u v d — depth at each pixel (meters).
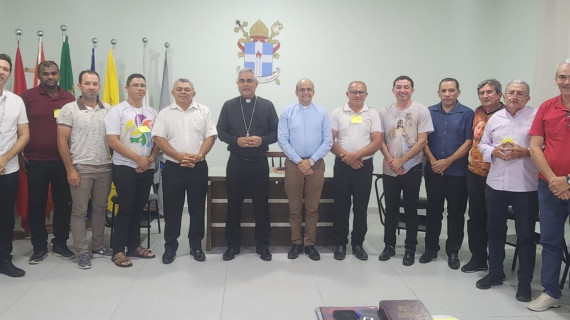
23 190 3.91
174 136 3.17
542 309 2.53
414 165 3.24
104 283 2.87
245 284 2.88
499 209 2.76
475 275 3.11
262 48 5.07
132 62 4.95
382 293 2.77
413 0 5.15
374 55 5.18
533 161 2.59
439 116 3.26
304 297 2.69
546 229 2.51
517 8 4.86
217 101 5.09
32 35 4.77
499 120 2.75
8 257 2.99
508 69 5.08
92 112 3.16
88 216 4.33
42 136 3.21
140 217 3.39
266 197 3.35
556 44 4.07
